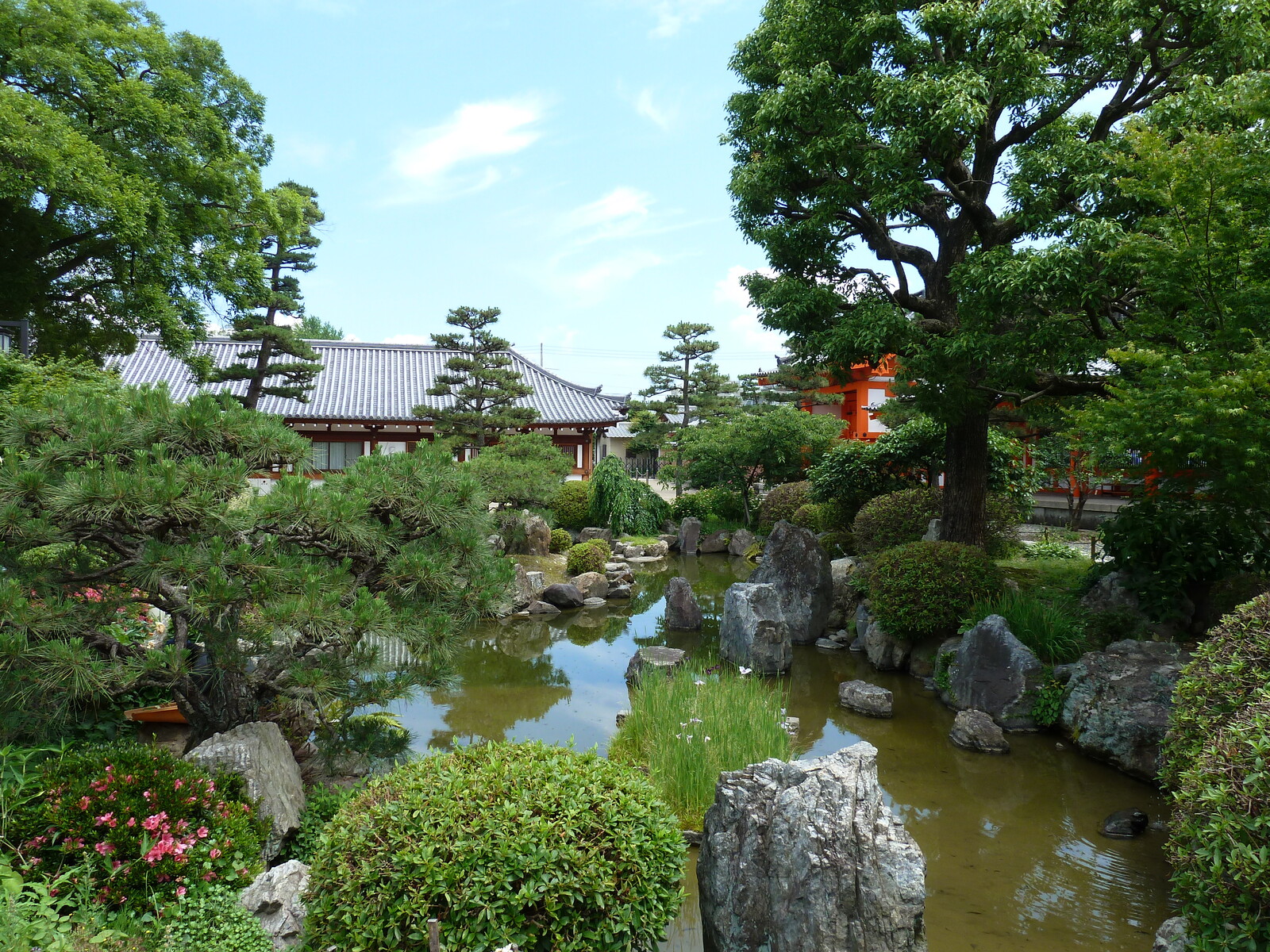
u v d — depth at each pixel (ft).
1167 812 22.49
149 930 12.16
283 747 18.01
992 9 29.91
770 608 37.88
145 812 13.61
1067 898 17.83
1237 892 11.80
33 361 31.48
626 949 11.99
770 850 14.42
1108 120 34.73
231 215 52.29
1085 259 28.32
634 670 33.53
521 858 11.56
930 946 15.93
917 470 58.95
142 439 16.72
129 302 46.65
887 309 34.99
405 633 17.29
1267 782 11.69
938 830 21.27
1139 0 29.53
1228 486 25.05
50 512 15.39
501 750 14.40
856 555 50.90
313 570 16.28
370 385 90.33
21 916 10.82
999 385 34.71
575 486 77.77
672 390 108.58
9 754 14.90
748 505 81.56
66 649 14.39
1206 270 24.18
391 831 11.97
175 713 20.06
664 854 13.01
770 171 38.52
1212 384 22.49
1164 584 29.63
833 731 28.73
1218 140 23.11
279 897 13.23
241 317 58.70
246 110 54.70
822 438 74.43
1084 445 30.27
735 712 23.89
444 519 18.70
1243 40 29.17
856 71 35.40
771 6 42.22
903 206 33.24
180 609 17.03
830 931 13.44
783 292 38.50
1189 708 15.64
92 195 38.75
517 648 40.19
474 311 66.28
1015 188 31.99
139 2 49.42
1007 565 44.93
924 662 35.22
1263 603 15.80
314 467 18.97
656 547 71.15
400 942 11.26
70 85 42.68
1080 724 26.89
